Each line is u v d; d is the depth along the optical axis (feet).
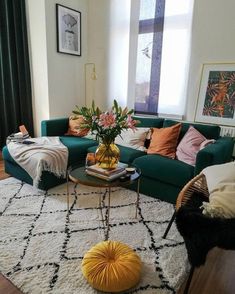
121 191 8.51
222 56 9.87
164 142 8.77
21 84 12.37
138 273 4.50
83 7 12.90
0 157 12.00
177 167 7.38
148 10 11.21
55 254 5.27
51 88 12.10
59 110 12.69
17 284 4.50
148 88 11.89
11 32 11.80
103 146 6.19
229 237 3.88
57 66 12.17
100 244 5.05
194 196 5.52
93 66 13.39
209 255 5.47
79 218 6.72
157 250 5.52
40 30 11.50
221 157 7.38
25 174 8.72
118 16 12.21
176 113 11.34
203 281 4.74
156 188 7.88
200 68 10.39
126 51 12.30
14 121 12.78
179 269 4.99
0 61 11.88
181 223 4.36
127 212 7.11
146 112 12.20
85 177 6.08
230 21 9.45
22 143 9.23
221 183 4.94
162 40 11.09
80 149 9.39
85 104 13.85
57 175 8.43
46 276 4.68
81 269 4.80
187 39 10.52
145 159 8.06
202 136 8.46
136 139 9.60
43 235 5.91
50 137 10.38
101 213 7.01
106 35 12.82
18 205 7.34
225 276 4.90
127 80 12.54
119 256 4.71
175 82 11.11
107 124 5.79
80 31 12.97
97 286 4.28
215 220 4.18
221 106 10.05
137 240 5.84
